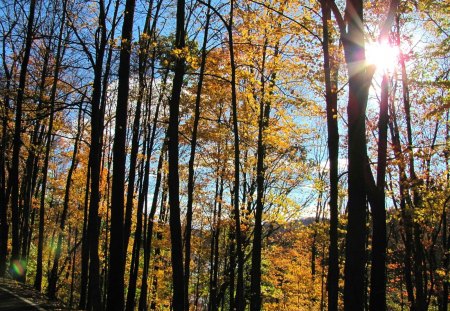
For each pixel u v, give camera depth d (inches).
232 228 704.4
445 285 713.6
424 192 597.3
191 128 652.1
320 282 1022.4
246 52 556.1
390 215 652.1
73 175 896.9
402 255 859.4
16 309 420.2
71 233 1306.6
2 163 826.2
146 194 714.2
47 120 787.4
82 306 624.4
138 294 1135.0
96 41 582.2
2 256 780.6
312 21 459.5
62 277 1274.6
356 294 331.3
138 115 604.4
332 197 436.1
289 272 1050.1
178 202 436.1
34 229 1172.5
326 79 434.0
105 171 880.9
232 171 665.0
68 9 679.1
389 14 392.8
